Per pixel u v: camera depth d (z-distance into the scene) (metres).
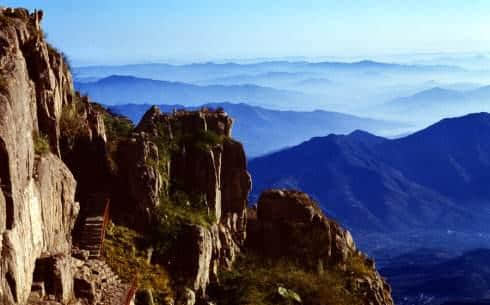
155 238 46.78
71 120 46.75
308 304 49.94
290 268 53.16
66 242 39.16
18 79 33.28
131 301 38.28
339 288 52.47
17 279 29.31
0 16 40.19
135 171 48.03
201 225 48.66
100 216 44.81
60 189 38.28
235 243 53.88
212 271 49.03
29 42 41.62
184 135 54.12
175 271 45.75
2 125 29.48
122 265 42.53
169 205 49.50
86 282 35.88
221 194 54.75
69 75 47.66
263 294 48.59
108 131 53.69
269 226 56.06
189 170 52.62
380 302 55.72
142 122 54.81
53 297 31.92
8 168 29.52
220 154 53.94
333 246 56.81
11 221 29.56
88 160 47.56
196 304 45.41
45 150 38.56
